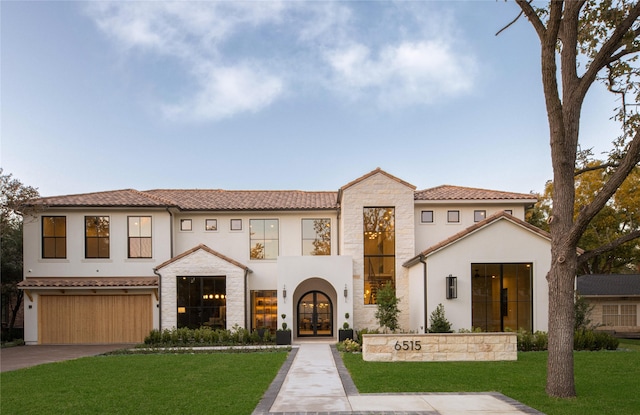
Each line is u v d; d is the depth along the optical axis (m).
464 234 18.48
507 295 18.58
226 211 23.45
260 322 23.31
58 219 22.72
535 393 10.00
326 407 8.99
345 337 20.03
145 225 23.00
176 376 12.16
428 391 10.30
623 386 10.68
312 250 23.73
